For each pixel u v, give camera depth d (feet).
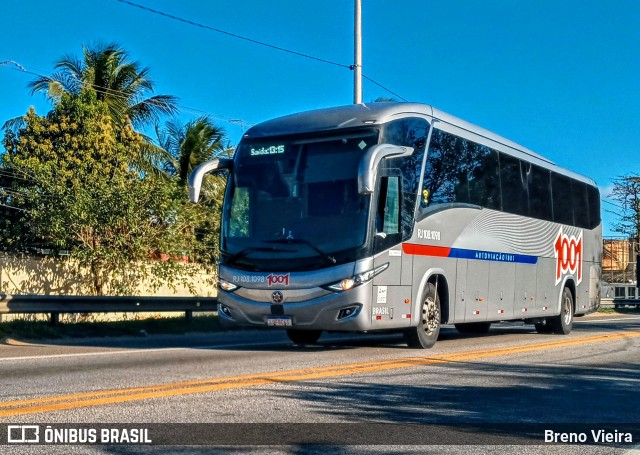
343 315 37.06
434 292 43.19
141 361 35.42
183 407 23.61
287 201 38.73
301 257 37.55
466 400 26.55
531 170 55.52
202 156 100.17
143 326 55.72
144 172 90.53
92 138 82.33
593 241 67.10
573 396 28.17
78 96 87.35
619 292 136.15
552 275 58.08
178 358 36.94
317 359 36.86
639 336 57.31
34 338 47.70
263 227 38.86
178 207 69.15
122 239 65.92
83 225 64.44
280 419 22.36
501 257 50.29
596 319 95.96
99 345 44.39
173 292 74.13
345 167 38.04
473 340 52.26
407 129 40.42
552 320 59.93
